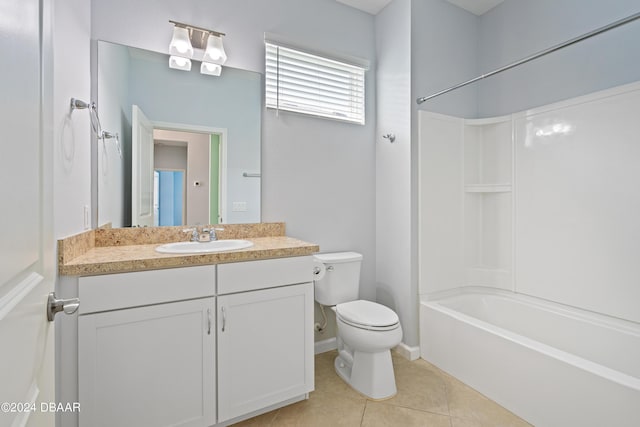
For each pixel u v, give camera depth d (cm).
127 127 171
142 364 126
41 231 60
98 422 119
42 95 60
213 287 140
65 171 119
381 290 249
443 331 202
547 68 211
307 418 157
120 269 121
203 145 191
